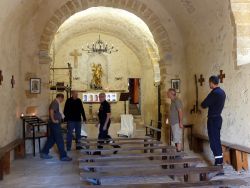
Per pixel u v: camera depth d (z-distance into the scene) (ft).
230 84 22.50
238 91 21.36
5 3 19.44
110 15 44.52
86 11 41.78
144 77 53.72
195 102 29.12
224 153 22.68
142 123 54.70
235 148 20.35
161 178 18.80
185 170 14.29
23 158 25.41
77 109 28.71
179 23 30.48
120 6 31.37
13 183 17.98
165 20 31.30
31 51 28.71
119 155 18.04
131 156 17.83
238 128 21.47
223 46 23.43
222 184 12.28
